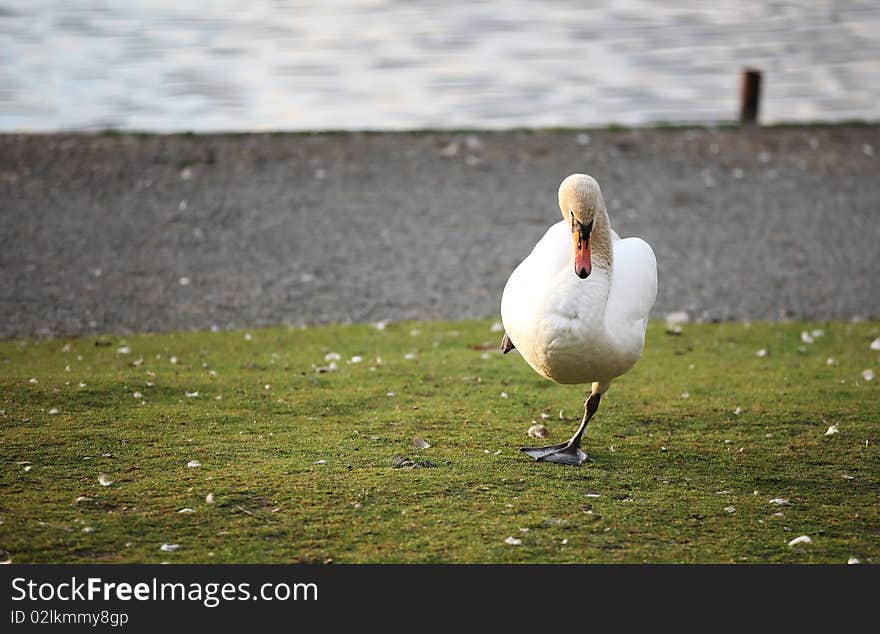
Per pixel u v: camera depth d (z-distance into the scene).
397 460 9.46
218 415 10.68
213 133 24.34
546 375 9.47
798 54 34.50
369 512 8.35
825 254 18.59
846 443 10.22
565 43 35.66
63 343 13.77
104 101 28.30
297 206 20.33
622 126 26.00
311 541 7.86
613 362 9.16
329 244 18.61
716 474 9.41
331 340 14.16
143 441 9.82
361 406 11.18
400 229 19.42
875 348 13.97
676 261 18.11
